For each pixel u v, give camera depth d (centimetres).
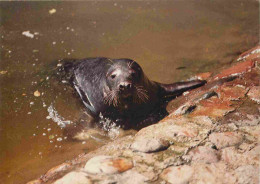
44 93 1351
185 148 892
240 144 898
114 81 1188
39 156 1055
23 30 1762
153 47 1616
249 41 1623
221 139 916
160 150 895
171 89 1295
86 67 1395
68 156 1045
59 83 1402
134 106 1192
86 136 1137
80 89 1357
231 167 830
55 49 1612
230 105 1070
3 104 1295
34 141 1120
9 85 1395
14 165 1025
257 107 1047
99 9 1955
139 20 1838
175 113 1062
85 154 992
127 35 1712
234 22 1797
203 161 852
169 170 833
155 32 1731
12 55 1573
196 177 809
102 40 1675
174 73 1437
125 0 2047
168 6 1977
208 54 1547
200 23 1798
